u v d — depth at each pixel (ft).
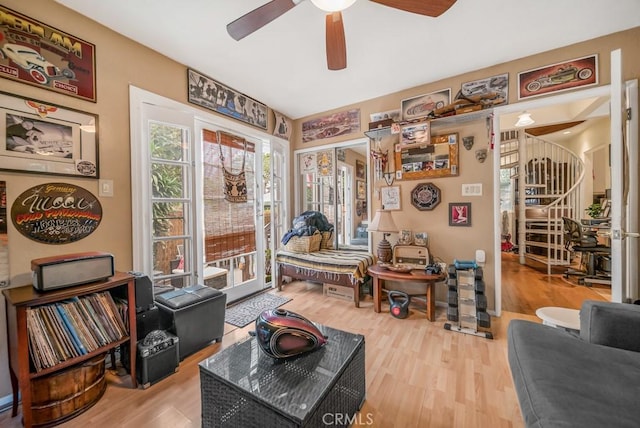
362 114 10.69
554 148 16.79
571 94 7.12
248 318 8.45
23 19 5.04
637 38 6.44
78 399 4.54
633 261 6.48
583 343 3.95
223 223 9.37
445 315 8.41
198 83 8.26
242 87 9.45
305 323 4.42
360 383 4.59
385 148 10.03
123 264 6.51
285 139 12.13
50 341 4.26
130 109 6.64
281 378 3.71
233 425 3.68
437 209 9.05
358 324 7.83
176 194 7.77
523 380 3.29
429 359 6.01
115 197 6.37
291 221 12.55
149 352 5.23
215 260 9.04
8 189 4.86
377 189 10.14
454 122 8.70
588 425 2.46
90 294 4.88
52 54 5.39
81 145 5.80
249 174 10.48
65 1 5.41
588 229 12.78
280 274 11.02
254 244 10.77
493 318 8.16
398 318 8.24
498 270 8.21
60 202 5.49
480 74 8.27
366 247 11.45
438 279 7.91
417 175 9.36
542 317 5.23
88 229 5.90
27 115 5.08
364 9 5.70
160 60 7.29
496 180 8.16
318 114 11.93
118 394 5.01
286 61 7.75
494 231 8.25
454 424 4.23
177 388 5.19
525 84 7.65
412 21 6.10
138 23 6.11
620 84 5.19
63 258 4.62
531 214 16.07
